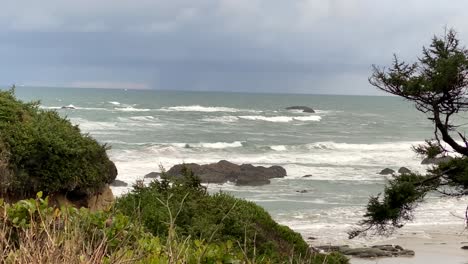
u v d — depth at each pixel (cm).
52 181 1169
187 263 425
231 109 12225
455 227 2855
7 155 1113
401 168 4678
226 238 865
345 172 4762
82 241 370
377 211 1619
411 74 1551
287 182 4153
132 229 492
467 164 1603
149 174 3941
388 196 1627
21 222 427
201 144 5775
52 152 1177
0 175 1092
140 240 440
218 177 3994
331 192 3850
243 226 930
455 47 1563
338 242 2533
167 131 6994
